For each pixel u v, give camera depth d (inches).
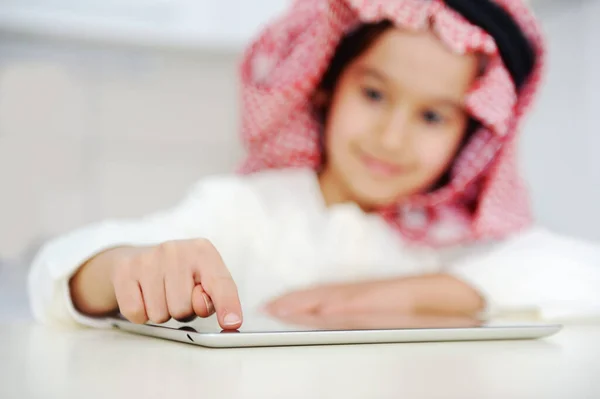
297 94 42.5
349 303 30.9
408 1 39.3
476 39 38.5
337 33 42.4
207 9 60.6
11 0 55.9
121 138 62.1
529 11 40.5
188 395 10.2
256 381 11.6
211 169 64.3
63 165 61.0
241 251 43.1
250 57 43.7
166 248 19.4
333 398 10.1
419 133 42.8
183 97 63.3
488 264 38.6
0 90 59.3
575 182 57.8
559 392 10.8
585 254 39.5
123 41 60.0
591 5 55.7
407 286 33.7
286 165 47.7
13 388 10.8
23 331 21.4
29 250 60.2
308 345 16.8
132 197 62.5
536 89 42.9
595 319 28.5
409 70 41.7
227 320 16.9
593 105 56.0
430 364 13.9
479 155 44.4
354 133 43.4
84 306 22.1
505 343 18.5
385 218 47.3
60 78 60.4
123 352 15.6
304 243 44.4
